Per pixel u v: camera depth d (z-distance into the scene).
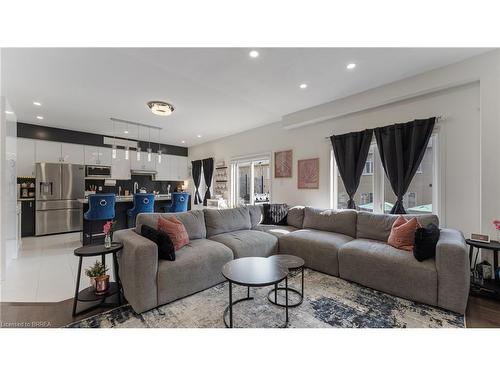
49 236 5.00
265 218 4.06
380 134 3.29
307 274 2.84
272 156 5.04
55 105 3.91
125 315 1.93
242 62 2.55
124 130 5.73
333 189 4.02
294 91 3.35
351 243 2.77
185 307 2.07
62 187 5.31
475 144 2.60
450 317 1.90
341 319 1.89
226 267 2.00
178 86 3.17
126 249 2.12
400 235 2.51
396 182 3.13
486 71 2.39
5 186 2.99
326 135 4.06
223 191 6.46
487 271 2.28
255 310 2.03
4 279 2.67
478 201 2.58
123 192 6.68
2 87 3.18
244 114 4.45
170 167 7.56
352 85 3.16
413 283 2.14
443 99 2.81
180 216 2.94
